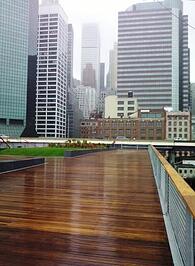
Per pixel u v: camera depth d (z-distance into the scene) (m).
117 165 17.67
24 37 127.56
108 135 127.69
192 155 85.31
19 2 126.38
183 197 3.01
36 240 4.46
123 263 3.69
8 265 3.61
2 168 12.64
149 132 124.56
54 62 141.75
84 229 5.01
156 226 5.20
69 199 7.44
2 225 5.19
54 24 144.38
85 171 14.05
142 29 157.75
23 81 126.12
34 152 28.52
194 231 2.78
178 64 157.88
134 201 7.27
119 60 160.00
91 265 3.62
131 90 158.38
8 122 121.38
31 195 7.91
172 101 155.12
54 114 139.88
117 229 5.02
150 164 18.48
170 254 3.98
